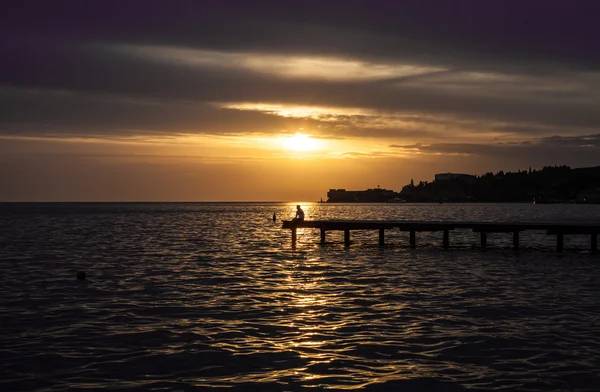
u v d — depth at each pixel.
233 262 40.38
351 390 13.90
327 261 40.94
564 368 15.43
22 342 17.97
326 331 19.36
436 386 14.16
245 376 14.86
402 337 18.53
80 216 148.62
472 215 153.62
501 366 15.61
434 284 29.66
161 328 19.80
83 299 25.31
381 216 148.38
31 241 60.03
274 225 100.44
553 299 25.17
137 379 14.65
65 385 14.21
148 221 116.88
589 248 51.28
